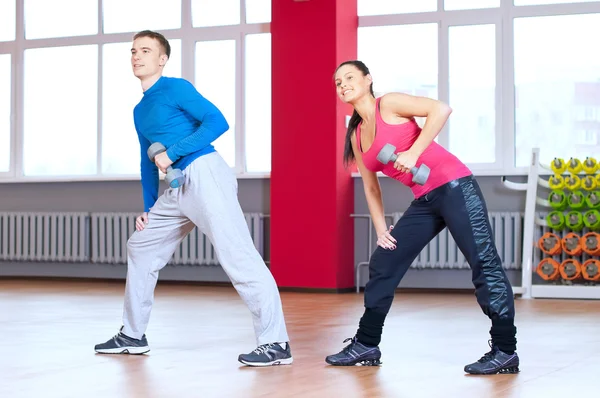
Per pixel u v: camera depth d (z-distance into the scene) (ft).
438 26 27.96
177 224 11.96
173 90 11.47
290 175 27.43
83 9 31.96
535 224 25.68
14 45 32.63
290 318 18.03
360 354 11.07
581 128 26.84
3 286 28.12
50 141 32.35
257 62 29.99
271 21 27.66
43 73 32.42
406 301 23.16
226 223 11.34
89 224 31.14
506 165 27.20
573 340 13.96
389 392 9.07
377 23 28.48
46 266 31.86
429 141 10.21
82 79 31.96
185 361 11.43
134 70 11.62
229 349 12.69
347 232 27.48
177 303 21.75
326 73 26.91
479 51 27.66
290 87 27.37
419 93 28.27
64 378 10.01
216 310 19.65
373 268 11.16
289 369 10.75
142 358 11.73
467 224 10.53
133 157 31.37
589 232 24.64
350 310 20.15
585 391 9.16
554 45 27.04
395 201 28.02
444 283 27.40
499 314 10.50
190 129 11.56
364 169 11.21
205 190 11.37
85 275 31.37
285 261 27.50
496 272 10.57
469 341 13.80
